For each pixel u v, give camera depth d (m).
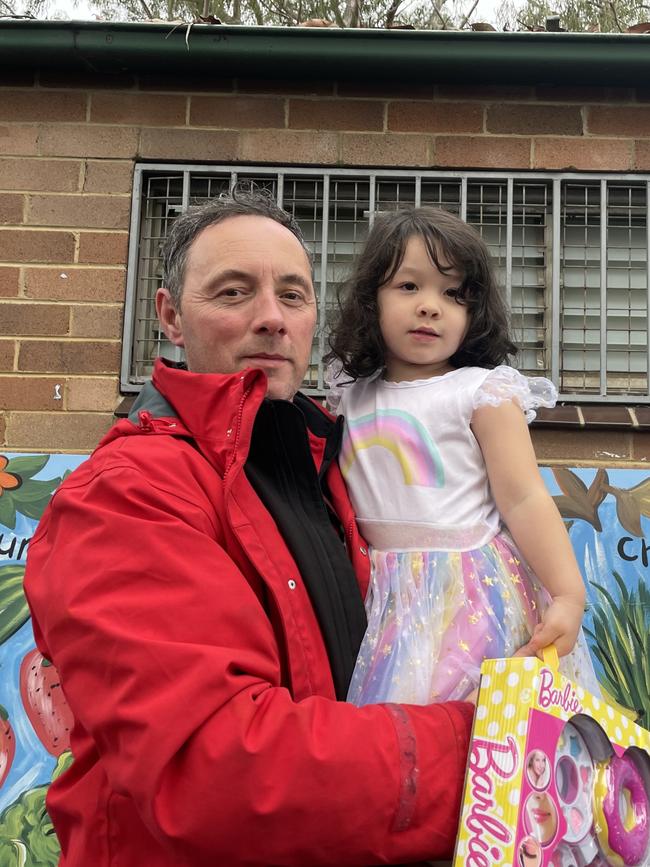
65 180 3.21
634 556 2.88
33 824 2.63
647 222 3.22
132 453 1.26
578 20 5.88
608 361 3.24
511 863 0.99
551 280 3.22
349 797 1.01
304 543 1.31
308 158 3.22
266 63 3.16
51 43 3.12
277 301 1.53
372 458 1.63
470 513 1.55
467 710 1.15
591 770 1.13
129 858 1.10
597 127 3.24
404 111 3.25
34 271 3.15
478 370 1.66
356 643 1.33
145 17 5.87
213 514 1.25
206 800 0.99
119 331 3.12
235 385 1.34
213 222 1.59
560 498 2.94
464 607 1.45
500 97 3.26
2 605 2.85
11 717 2.73
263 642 1.12
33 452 3.03
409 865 1.12
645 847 1.14
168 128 3.24
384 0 5.88
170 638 1.07
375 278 1.77
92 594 1.10
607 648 2.79
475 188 3.29
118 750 1.04
